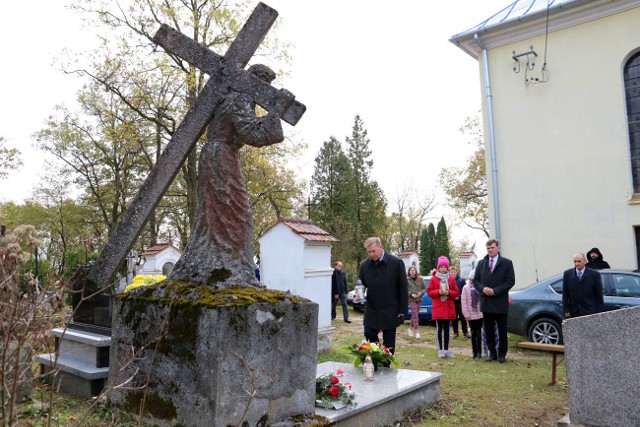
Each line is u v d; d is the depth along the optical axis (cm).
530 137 1411
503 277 828
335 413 403
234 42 439
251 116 416
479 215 3241
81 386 474
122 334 421
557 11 1342
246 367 333
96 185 2644
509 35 1443
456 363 820
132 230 468
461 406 541
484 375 718
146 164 2481
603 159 1307
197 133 441
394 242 5069
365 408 430
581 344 433
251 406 352
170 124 2005
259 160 1961
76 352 510
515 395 604
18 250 383
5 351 259
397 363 579
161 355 379
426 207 4891
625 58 1298
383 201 4341
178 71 1770
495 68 1477
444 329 883
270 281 928
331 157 4100
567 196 1348
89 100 2161
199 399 346
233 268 402
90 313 528
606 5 1302
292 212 3231
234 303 351
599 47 1326
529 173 1406
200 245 413
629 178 1273
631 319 411
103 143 2533
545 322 947
